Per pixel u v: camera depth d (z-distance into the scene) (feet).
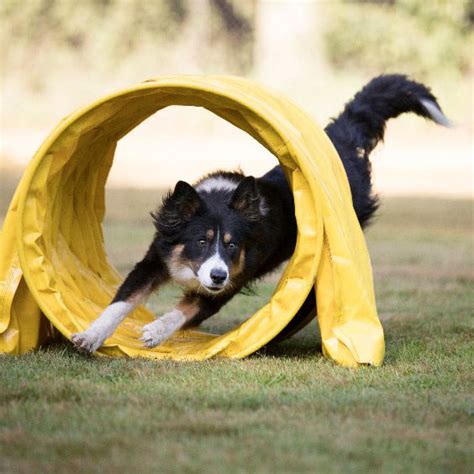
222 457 16.16
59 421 18.22
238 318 32.71
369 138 31.91
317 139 25.73
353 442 17.20
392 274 42.63
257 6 124.47
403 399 20.59
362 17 123.03
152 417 18.61
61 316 24.34
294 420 18.63
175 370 22.84
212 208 26.05
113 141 28.68
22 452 16.42
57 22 127.24
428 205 74.84
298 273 24.13
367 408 19.70
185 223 26.03
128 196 74.02
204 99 25.43
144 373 22.48
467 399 20.70
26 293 24.95
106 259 30.60
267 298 36.65
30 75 125.70
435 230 60.75
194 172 88.69
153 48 127.03
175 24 129.08
